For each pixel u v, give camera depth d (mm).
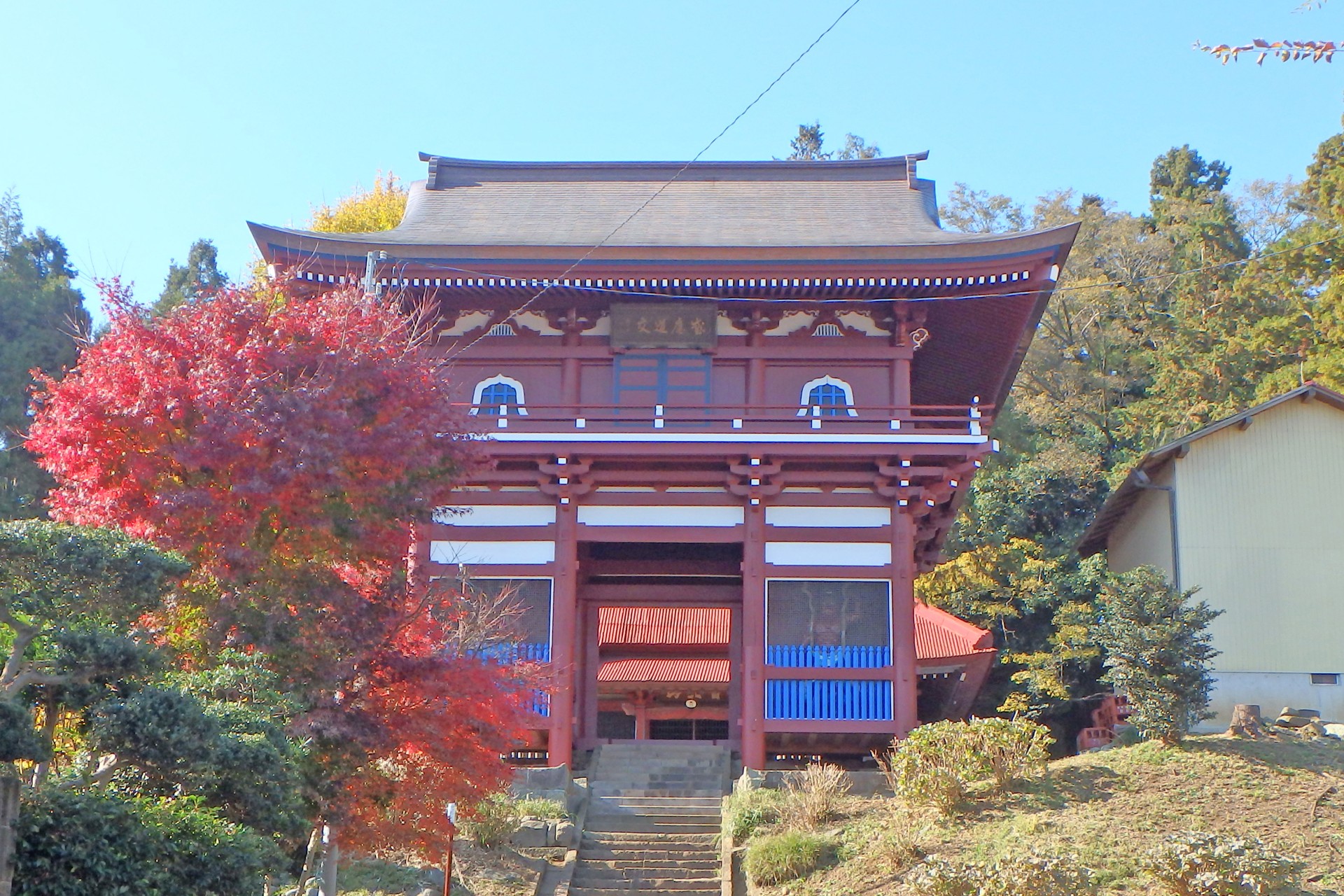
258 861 14398
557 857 26203
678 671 45125
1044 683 40906
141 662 14141
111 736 13656
